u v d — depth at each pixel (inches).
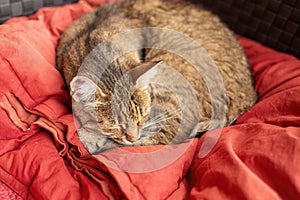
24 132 22.8
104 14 28.5
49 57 27.2
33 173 20.9
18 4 30.0
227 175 19.1
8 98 23.4
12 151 21.9
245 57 28.0
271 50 31.1
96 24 27.1
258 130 21.7
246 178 18.4
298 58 30.6
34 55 25.0
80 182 20.5
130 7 28.9
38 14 30.6
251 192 17.8
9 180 21.0
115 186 20.1
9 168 21.2
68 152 22.0
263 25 32.1
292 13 29.8
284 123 22.7
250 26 33.1
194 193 19.8
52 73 25.2
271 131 21.0
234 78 25.9
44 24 30.0
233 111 25.2
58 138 22.2
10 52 23.9
